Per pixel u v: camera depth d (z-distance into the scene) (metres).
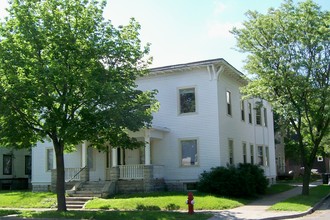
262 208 19.23
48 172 30.45
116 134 18.42
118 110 16.58
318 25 23.23
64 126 16.94
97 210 19.44
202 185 24.09
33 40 16.94
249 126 33.03
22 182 38.75
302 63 22.94
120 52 18.45
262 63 23.97
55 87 17.06
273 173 37.53
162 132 27.52
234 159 28.58
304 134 26.91
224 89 28.06
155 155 27.84
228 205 19.77
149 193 23.92
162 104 27.97
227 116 28.06
